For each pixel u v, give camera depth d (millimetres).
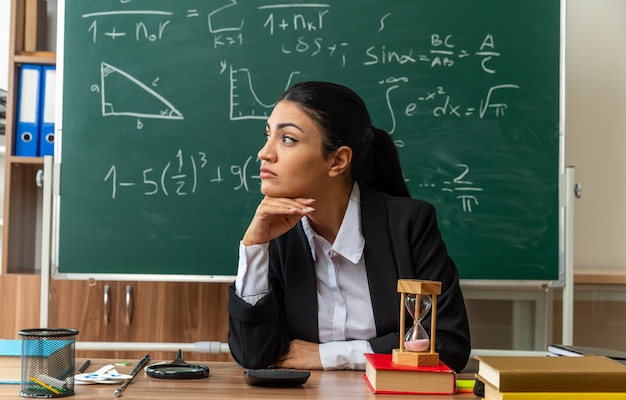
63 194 2611
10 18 2705
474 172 2646
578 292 2758
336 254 1597
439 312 1552
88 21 2641
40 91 2734
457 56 2656
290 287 1614
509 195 2646
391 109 2648
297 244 1626
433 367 1256
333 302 1626
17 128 2717
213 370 1478
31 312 2623
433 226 1650
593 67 3051
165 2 2652
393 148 1751
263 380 1279
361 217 1623
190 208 2621
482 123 2650
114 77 2637
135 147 2625
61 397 1171
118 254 2605
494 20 2664
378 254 1602
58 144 2621
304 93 1519
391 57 2654
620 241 3021
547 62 2664
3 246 2660
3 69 2969
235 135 2637
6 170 2668
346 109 1547
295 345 1561
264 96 2641
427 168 2643
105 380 1301
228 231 2619
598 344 2754
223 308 2652
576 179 3031
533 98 2656
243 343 1539
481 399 1191
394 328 1596
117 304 2639
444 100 2650
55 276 2602
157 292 2648
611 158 3033
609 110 3043
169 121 2635
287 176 1507
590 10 3051
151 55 2641
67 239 2605
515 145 2652
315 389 1277
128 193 2621
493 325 2764
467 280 2639
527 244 2637
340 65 2648
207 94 2641
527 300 2744
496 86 2656
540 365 1128
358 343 1526
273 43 2648
